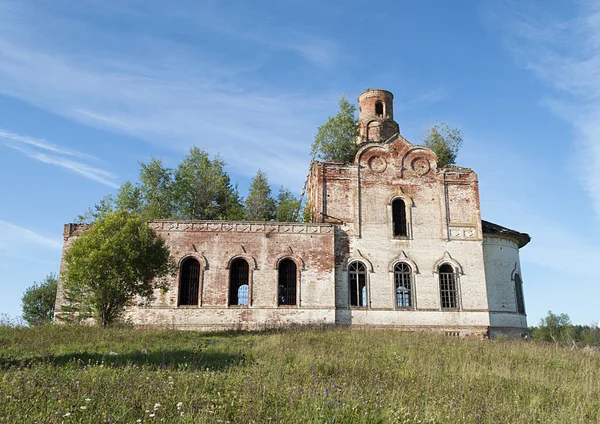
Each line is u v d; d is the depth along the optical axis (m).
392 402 10.71
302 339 21.78
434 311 33.22
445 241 34.78
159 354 17.06
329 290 32.34
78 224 33.22
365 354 18.14
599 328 75.38
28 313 58.00
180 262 31.86
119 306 28.39
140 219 28.58
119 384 10.78
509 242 37.25
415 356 18.16
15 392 9.71
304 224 33.31
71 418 8.52
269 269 32.22
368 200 34.97
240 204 53.50
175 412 9.15
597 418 10.95
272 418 9.09
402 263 34.09
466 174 36.38
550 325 78.25
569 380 15.55
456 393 12.39
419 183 35.78
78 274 26.03
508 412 10.99
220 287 31.59
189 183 51.62
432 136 49.69
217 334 27.12
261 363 14.98
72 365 13.66
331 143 48.56
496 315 34.78
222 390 10.95
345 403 10.14
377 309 32.84
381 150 36.03
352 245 33.91
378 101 45.81
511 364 17.92
